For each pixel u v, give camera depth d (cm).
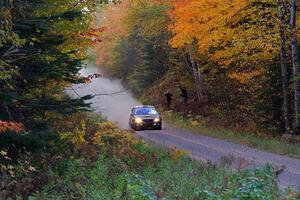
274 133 2592
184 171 1171
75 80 1363
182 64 4406
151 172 1198
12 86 1155
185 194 882
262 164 1591
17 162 1210
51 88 1320
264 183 822
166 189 934
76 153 1418
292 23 2248
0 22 948
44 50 1198
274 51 2420
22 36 1147
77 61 1284
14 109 1217
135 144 1756
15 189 1029
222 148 2073
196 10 2492
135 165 1374
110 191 1030
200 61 4050
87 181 1155
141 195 775
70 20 1270
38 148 1227
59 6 1275
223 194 780
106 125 1938
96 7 1353
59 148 1395
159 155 1512
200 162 1421
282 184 1223
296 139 2205
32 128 1240
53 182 1116
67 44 1399
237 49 2511
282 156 1817
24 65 1204
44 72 1216
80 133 1470
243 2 2348
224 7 2384
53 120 1407
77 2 1309
